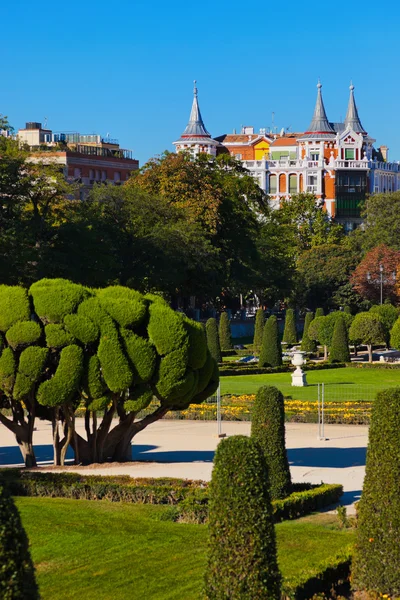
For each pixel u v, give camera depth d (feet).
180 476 124.57
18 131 592.19
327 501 110.52
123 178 579.07
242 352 323.16
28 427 133.18
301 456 145.79
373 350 346.13
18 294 124.77
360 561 74.33
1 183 285.43
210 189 370.94
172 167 376.48
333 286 493.36
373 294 466.70
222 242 372.17
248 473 62.75
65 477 113.39
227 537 62.34
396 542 72.90
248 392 216.54
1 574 51.83
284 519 102.89
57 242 295.07
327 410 185.57
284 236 508.94
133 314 124.47
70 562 83.61
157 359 126.52
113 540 90.12
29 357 122.83
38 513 100.07
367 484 74.49
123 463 134.92
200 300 383.86
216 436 165.48
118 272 322.75
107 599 74.74
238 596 61.67
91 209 325.42
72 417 132.26
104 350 123.54
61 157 520.83
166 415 187.11
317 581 76.38
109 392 127.24
